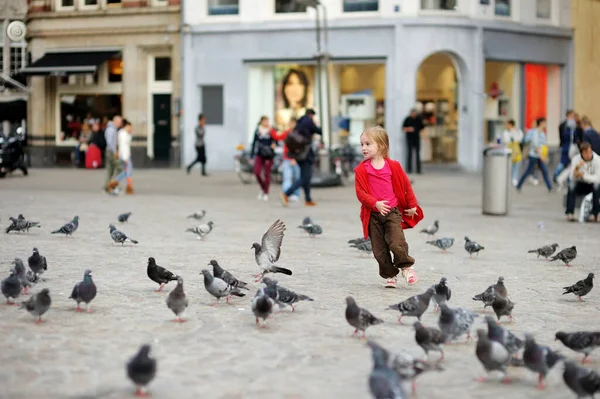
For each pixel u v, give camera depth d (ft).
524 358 21.02
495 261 41.88
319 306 30.22
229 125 119.24
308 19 114.21
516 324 28.14
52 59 126.11
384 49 111.45
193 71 120.47
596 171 59.82
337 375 21.98
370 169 34.27
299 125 69.62
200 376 21.67
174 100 121.80
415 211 34.47
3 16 137.80
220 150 120.06
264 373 22.06
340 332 26.40
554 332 27.07
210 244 45.88
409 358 19.34
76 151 126.21
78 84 128.16
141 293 31.83
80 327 26.37
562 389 21.18
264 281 28.07
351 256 42.63
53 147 129.59
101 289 32.50
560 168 84.89
